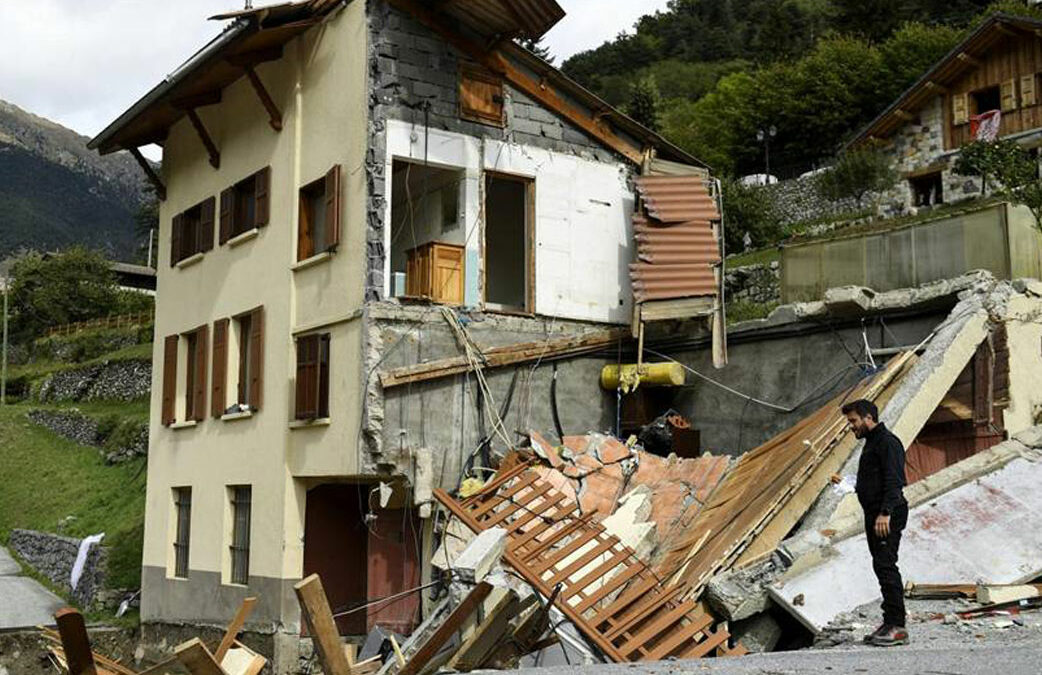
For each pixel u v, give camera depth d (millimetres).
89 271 60938
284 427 17344
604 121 18906
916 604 10547
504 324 17203
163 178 22859
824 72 53625
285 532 17047
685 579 11898
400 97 16531
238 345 19578
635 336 17859
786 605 10797
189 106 20094
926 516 12016
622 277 18859
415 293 17031
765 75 56781
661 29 101938
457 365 16375
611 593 11898
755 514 12414
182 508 21047
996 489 12461
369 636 15719
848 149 40031
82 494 32906
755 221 38531
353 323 16094
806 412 15992
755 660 8117
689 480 15062
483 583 9117
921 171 37031
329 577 17469
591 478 15414
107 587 24656
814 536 11688
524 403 17188
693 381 17938
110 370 44969
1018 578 11008
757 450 15070
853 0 63812
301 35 17969
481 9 16641
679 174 19500
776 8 77312
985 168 30516
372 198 16078
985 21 34812
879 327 15281
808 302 16500
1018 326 14172
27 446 39812
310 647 16906
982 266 14812
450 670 9617
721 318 17641
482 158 17344
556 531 12992
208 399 20047
